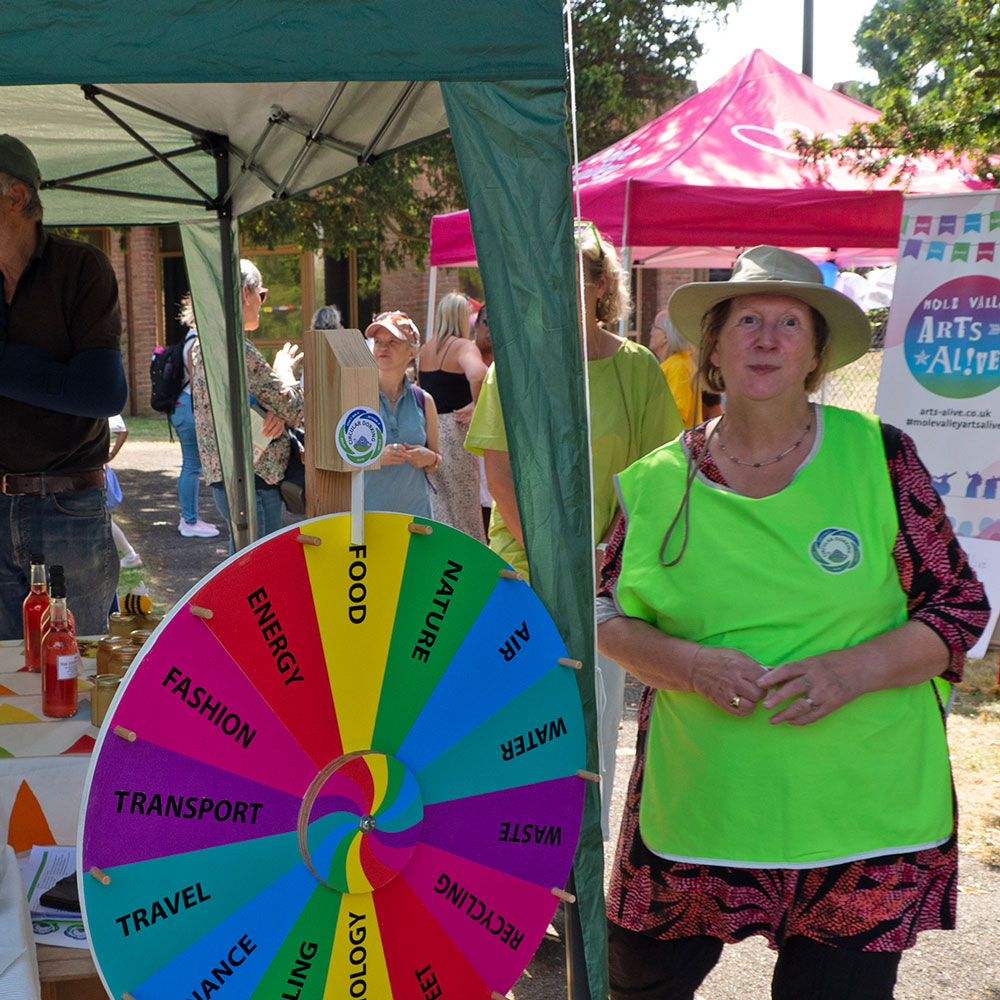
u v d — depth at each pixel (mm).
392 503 4844
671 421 3254
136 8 1773
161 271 19453
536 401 2061
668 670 1969
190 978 1488
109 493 7875
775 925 1971
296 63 1841
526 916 1857
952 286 5246
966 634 1931
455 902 1760
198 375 5727
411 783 1684
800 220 5652
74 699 2398
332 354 1598
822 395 9328
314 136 3764
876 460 1988
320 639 1585
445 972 1757
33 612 2768
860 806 1909
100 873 1388
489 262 2010
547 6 1950
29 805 2076
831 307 2002
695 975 2113
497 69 1941
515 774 1818
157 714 1435
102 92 4016
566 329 2049
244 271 5441
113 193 4766
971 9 5773
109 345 3352
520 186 1998
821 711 1828
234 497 5508
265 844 1549
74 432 3520
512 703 1805
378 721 1653
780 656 1923
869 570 1927
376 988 1684
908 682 1909
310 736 1585
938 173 6168
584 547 2086
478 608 1751
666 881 2039
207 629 1473
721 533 1985
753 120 6355
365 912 1662
